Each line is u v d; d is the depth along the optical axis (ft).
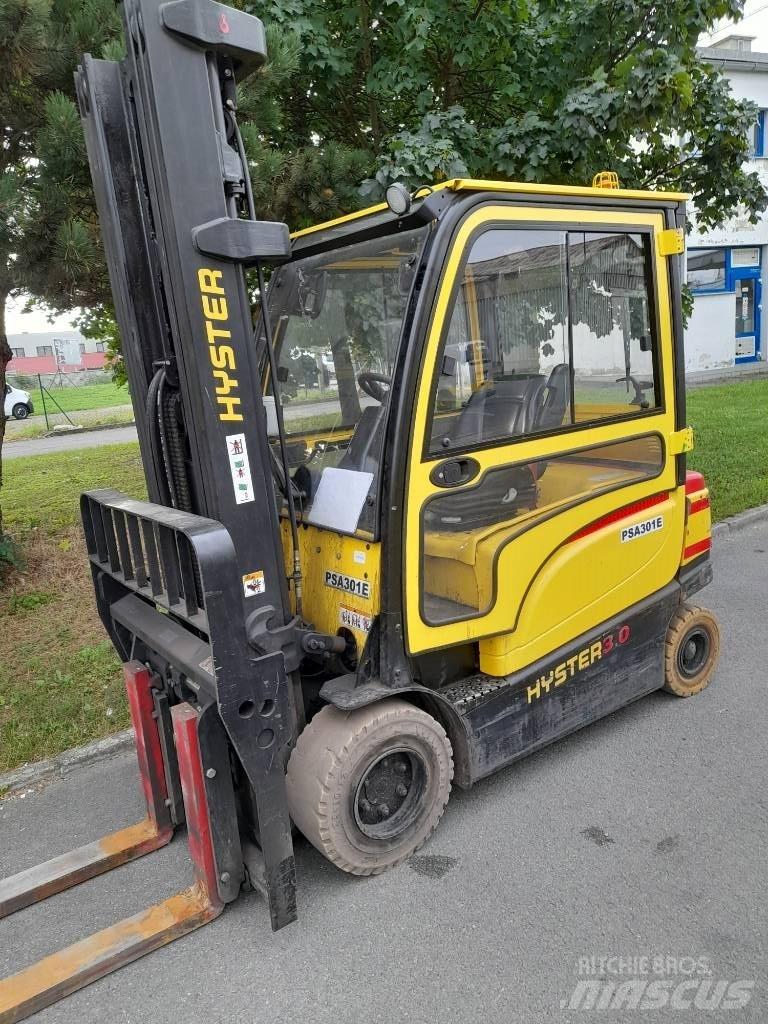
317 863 9.64
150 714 9.99
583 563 10.66
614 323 10.58
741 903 8.55
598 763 11.44
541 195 9.23
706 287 59.93
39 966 8.08
